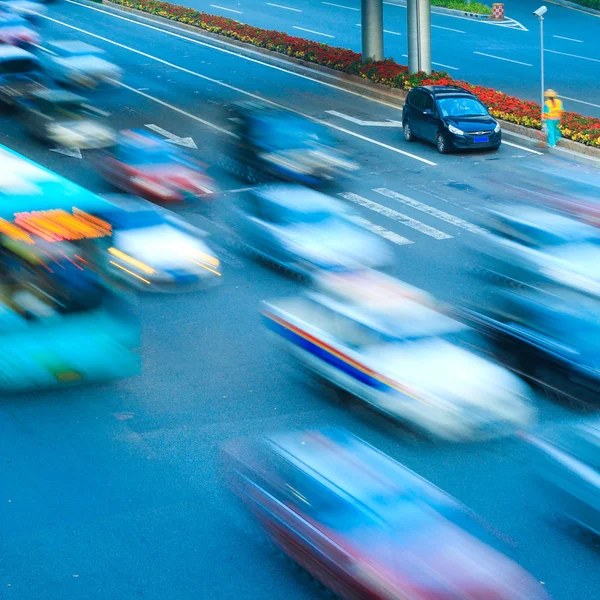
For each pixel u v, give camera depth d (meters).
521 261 17.78
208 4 54.62
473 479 11.86
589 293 15.86
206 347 15.89
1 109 31.47
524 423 12.91
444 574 8.19
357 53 40.78
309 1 54.84
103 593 9.84
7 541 10.75
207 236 21.33
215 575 10.09
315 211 20.27
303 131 26.48
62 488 11.87
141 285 18.39
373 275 16.36
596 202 22.84
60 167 26.30
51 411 13.85
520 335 14.77
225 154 27.08
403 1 54.56
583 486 10.80
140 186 23.86
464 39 46.19
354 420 13.40
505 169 27.05
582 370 13.75
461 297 17.45
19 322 14.39
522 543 10.61
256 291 18.28
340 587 8.77
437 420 12.61
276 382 14.66
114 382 14.72
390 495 9.18
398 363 13.17
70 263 14.59
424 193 24.84
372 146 29.77
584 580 9.98
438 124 28.75
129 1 52.91
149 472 12.21
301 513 9.52
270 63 41.69
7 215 14.65
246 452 11.56
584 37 46.41
